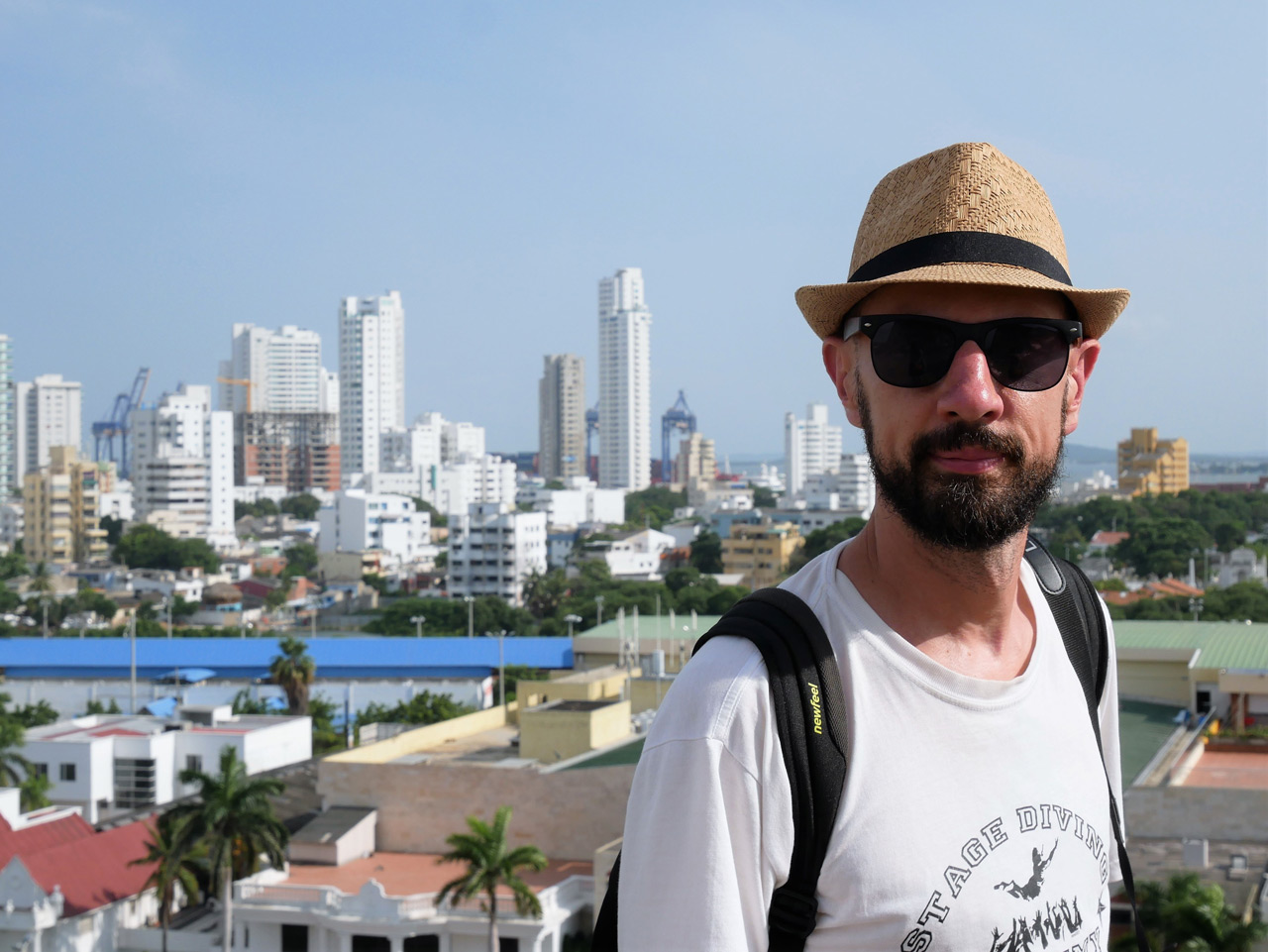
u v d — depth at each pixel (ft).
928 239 3.42
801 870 3.18
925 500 3.35
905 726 3.28
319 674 92.27
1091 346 3.66
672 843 3.14
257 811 39.52
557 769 43.55
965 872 3.20
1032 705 3.47
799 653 3.24
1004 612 3.54
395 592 174.70
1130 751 41.19
